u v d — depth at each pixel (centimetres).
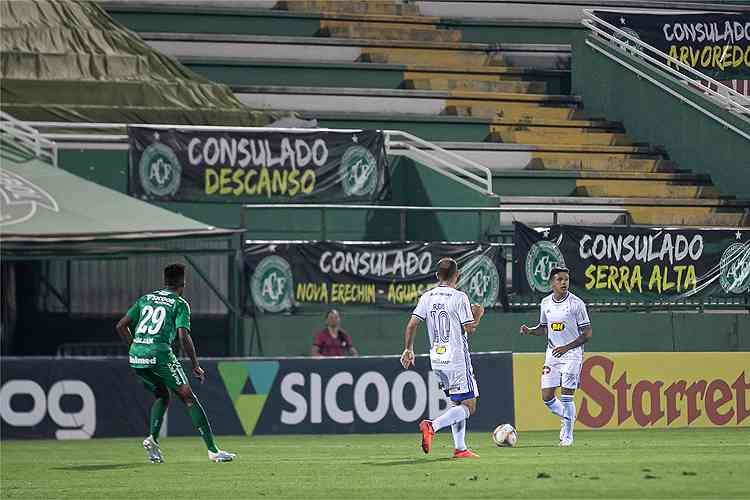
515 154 10869
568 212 9475
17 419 6694
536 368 7288
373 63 11656
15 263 8700
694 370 7488
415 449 5919
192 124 9912
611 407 7356
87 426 6769
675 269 9081
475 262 8675
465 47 12269
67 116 9588
